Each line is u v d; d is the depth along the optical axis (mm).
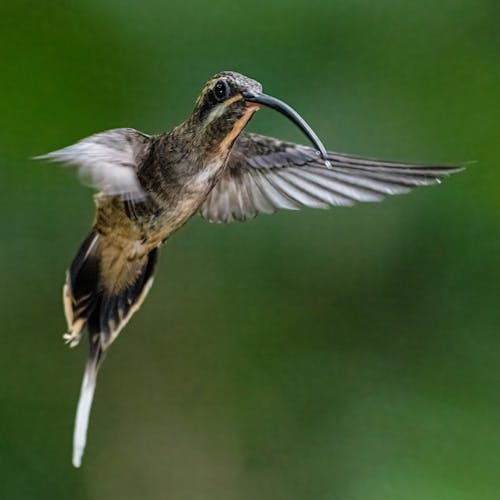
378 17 11016
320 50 10891
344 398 11609
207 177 7223
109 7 10680
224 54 10766
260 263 11547
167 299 11766
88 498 12086
